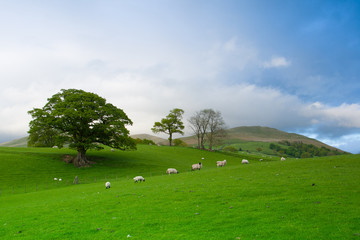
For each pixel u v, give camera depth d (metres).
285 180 26.94
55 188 49.06
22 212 23.05
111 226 16.03
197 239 12.59
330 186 21.80
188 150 113.69
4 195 43.38
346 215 14.09
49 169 63.41
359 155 48.16
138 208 20.12
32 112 67.12
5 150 75.69
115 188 35.19
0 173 56.28
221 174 39.31
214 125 119.69
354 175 26.58
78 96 69.50
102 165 71.50
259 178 30.34
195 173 46.09
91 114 66.50
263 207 17.19
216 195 22.22
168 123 139.12
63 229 16.16
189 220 15.88
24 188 49.31
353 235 11.48
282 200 18.59
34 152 76.12
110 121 72.88
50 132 72.44
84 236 14.55
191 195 23.20
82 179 57.94
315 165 38.94
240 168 45.59
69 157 73.88
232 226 14.07
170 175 49.28
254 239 11.95
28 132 64.75
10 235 15.92
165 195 24.25
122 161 78.31
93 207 21.95
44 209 23.33
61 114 65.19
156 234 13.88
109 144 72.88
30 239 14.77
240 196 21.12
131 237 13.70
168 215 17.42
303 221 13.81
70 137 69.75
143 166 73.50
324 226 12.80
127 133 73.38
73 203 24.81
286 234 12.22
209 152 113.44
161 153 101.31
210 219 15.69
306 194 19.72
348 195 18.28
